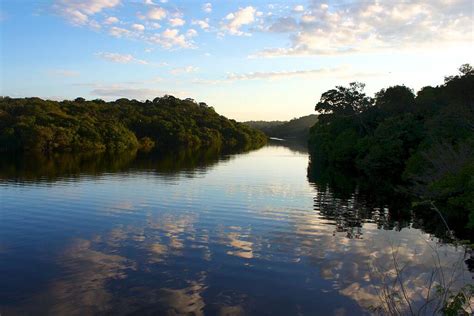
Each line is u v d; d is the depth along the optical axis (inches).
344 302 423.5
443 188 959.0
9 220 775.7
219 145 4968.0
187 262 540.4
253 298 431.8
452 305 273.3
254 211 893.2
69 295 433.7
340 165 2240.4
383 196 1142.3
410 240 668.1
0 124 3120.1
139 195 1077.8
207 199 1035.9
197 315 393.4
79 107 4318.4
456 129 1385.3
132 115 4810.5
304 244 633.0
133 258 554.6
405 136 1760.6
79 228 720.3
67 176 1486.2
